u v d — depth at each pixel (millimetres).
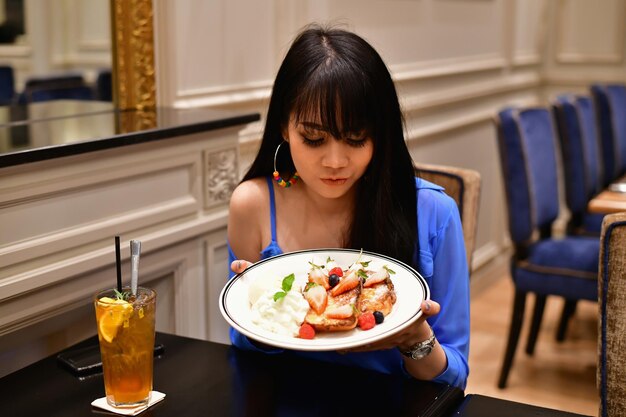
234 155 2092
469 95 3949
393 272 1174
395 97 1248
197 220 1974
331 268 1201
